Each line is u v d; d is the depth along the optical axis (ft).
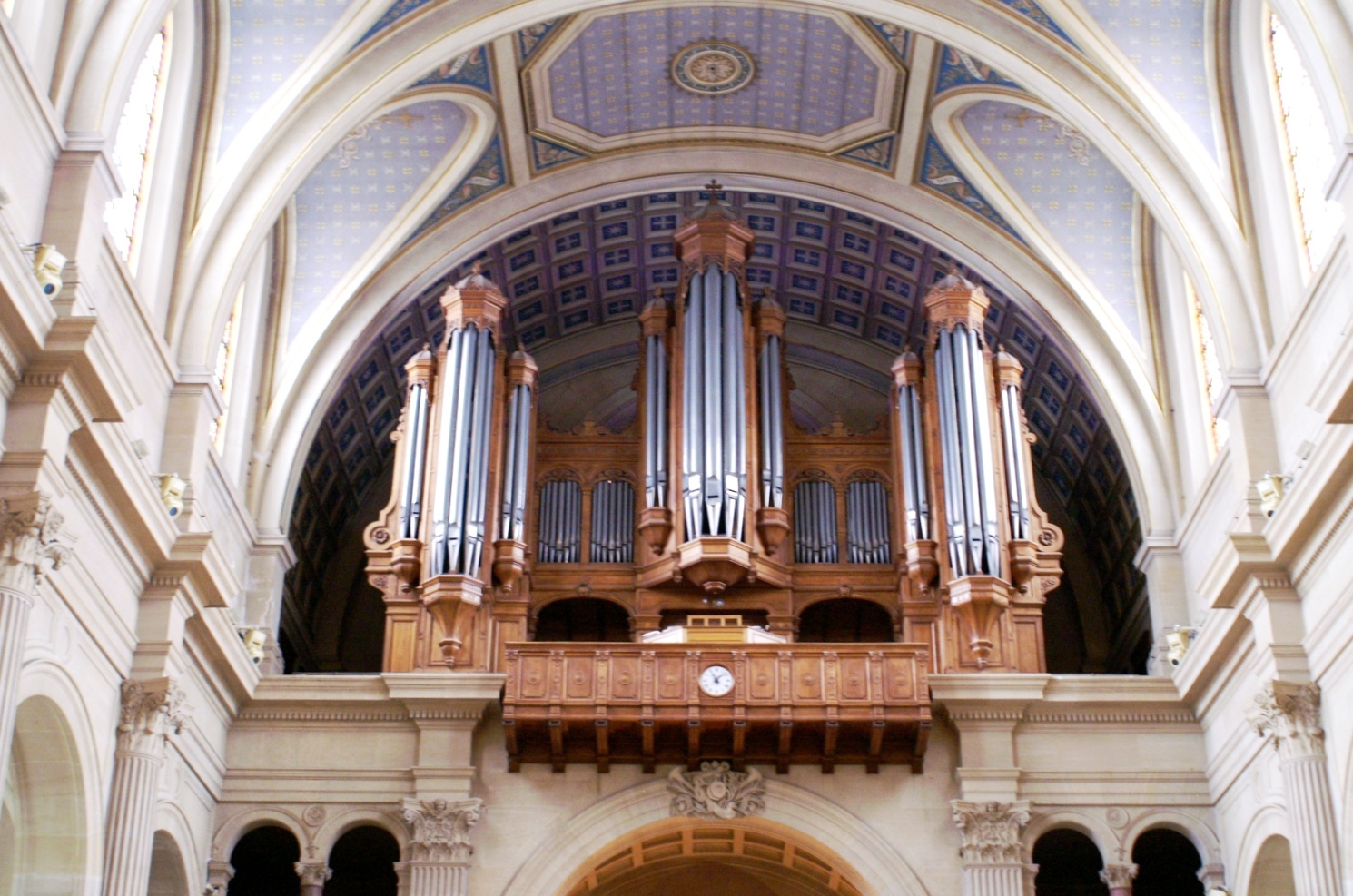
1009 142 74.74
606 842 66.59
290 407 75.00
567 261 86.12
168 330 61.67
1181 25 63.77
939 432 74.95
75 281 48.67
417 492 72.95
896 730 66.49
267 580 72.08
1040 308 77.41
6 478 46.06
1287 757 56.49
